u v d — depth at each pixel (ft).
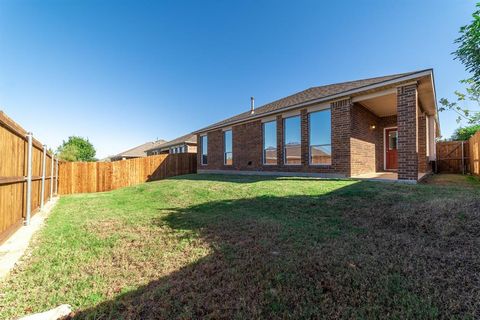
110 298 6.99
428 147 37.76
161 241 11.78
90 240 12.32
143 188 34.42
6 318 6.13
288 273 7.95
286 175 36.40
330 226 13.02
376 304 6.22
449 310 5.90
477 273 7.62
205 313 6.17
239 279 7.74
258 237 11.68
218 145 52.85
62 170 42.14
